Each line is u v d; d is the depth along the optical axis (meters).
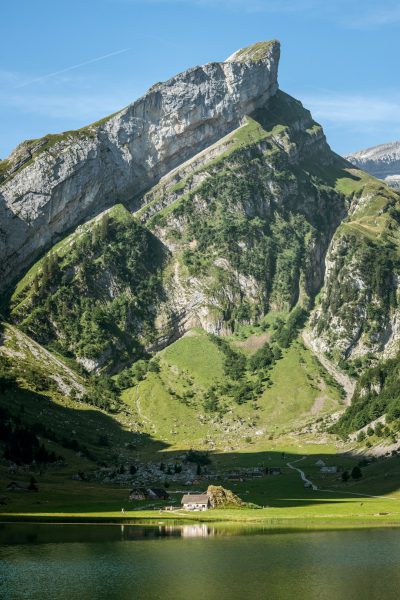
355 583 140.25
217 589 137.25
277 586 139.00
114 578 144.50
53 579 144.12
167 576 145.75
